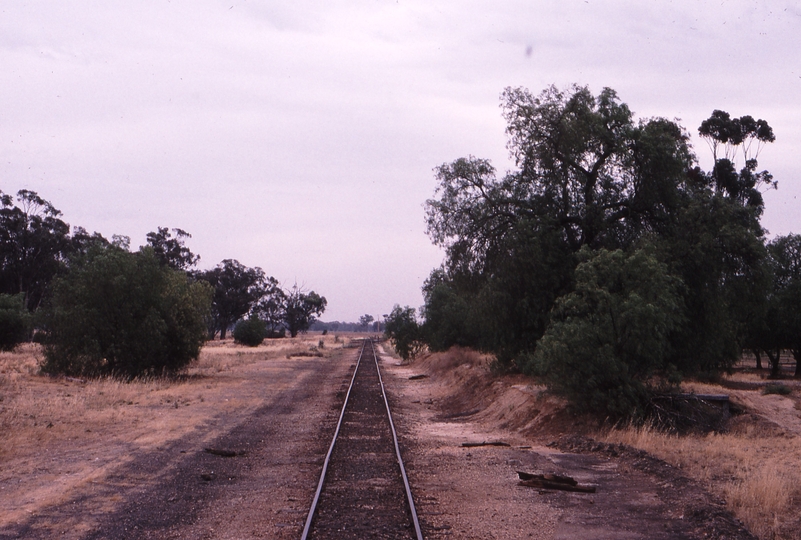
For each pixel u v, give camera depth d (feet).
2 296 175.42
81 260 113.09
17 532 27.81
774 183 188.65
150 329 108.17
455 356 132.26
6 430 51.11
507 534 28.48
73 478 38.09
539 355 62.49
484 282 94.84
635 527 29.84
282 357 208.03
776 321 154.10
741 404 64.39
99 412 65.26
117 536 27.53
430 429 66.64
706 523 29.50
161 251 316.40
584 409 60.39
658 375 62.90
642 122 88.89
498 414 73.00
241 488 36.81
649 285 62.28
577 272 64.44
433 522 29.86
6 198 248.93
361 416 71.72
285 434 57.36
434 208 96.68
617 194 90.02
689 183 89.40
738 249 81.30
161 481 38.14
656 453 46.93
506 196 93.04
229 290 407.23
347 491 35.60
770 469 40.19
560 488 37.35
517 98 90.48
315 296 533.55
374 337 576.20
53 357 104.63
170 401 79.46
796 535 28.27
